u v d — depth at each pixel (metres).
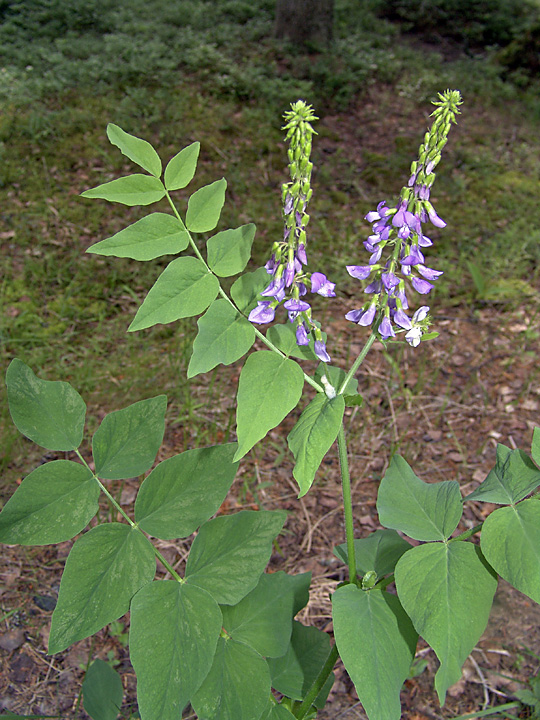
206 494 1.53
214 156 7.61
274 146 7.93
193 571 1.55
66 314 4.98
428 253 5.99
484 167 7.86
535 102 10.07
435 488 1.65
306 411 1.39
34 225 6.07
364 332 4.94
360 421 4.08
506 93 10.29
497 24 12.41
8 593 2.90
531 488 1.40
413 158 8.02
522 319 5.14
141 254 1.42
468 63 11.36
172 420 3.99
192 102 8.81
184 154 1.49
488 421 4.10
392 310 1.45
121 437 1.54
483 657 2.72
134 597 1.40
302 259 1.33
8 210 6.30
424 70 10.74
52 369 4.32
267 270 1.38
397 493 1.65
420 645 2.80
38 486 1.43
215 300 1.42
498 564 1.35
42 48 9.80
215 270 1.45
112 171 7.14
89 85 8.99
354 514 3.43
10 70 9.10
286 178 7.31
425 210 1.34
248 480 3.64
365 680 1.39
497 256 5.95
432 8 12.76
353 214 6.66
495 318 5.16
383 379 4.45
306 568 3.13
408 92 9.99
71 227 6.10
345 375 1.58
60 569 3.05
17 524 1.39
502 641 2.78
